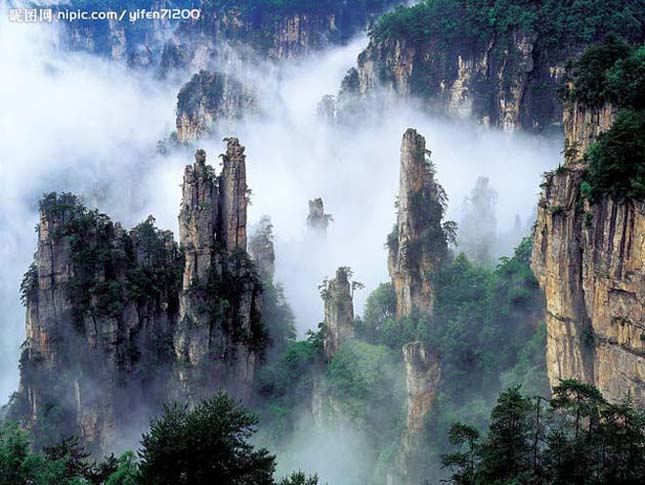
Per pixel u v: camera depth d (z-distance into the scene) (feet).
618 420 208.74
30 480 215.10
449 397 308.19
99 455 389.39
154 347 415.23
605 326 245.45
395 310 376.68
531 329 310.45
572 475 197.67
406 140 370.53
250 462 197.57
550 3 646.74
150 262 425.69
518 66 636.89
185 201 390.83
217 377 384.06
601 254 243.81
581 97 274.77
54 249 406.82
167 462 189.26
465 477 216.95
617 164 236.84
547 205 265.95
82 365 396.57
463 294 350.64
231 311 393.09
